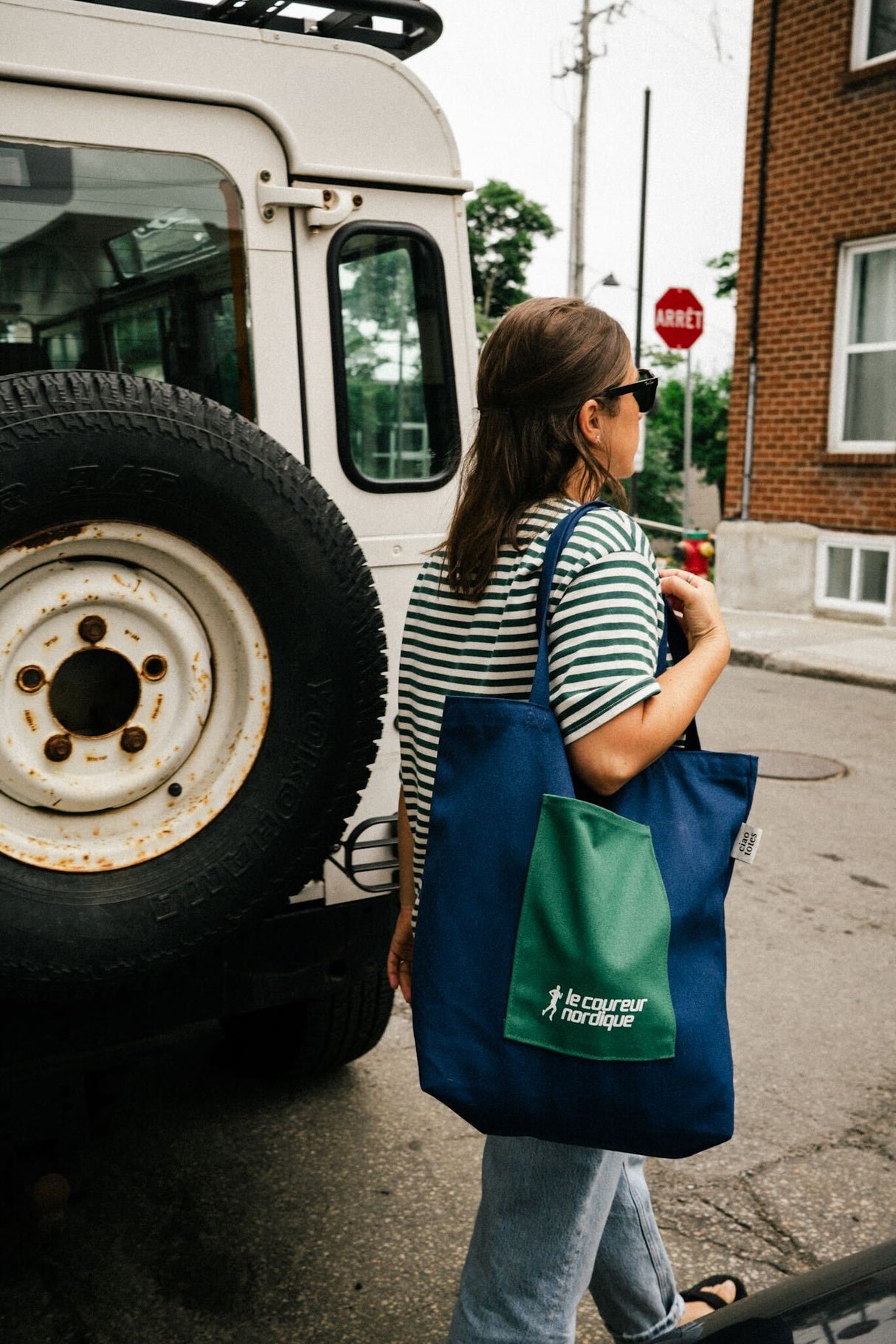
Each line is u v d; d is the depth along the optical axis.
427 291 2.71
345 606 2.23
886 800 5.92
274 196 2.46
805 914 4.55
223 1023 3.48
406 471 2.75
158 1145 3.04
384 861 2.68
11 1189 2.38
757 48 10.75
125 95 2.32
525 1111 1.39
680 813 1.45
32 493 1.94
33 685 2.08
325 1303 2.46
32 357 2.42
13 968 2.03
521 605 1.51
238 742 2.22
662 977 1.38
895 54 9.53
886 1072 3.42
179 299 2.49
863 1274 1.39
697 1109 1.39
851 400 10.64
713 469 26.58
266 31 2.43
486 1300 1.65
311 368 2.58
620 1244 1.93
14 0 2.21
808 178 10.45
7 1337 2.34
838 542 10.65
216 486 2.07
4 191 2.30
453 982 1.40
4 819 2.08
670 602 1.61
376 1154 3.01
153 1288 2.50
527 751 1.40
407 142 2.61
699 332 11.91
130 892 2.11
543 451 1.55
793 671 9.06
